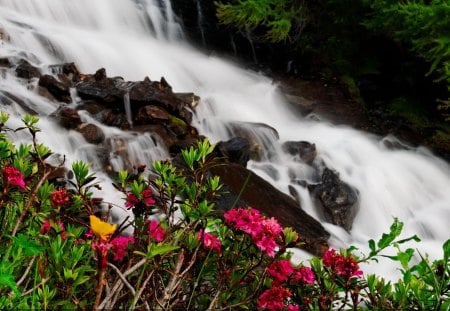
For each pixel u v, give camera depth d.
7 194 1.55
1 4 9.77
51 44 8.95
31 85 6.75
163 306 1.37
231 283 1.55
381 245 1.66
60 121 5.98
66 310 1.23
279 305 1.48
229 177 5.90
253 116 10.26
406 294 1.58
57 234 1.46
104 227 0.98
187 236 1.59
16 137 5.47
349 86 12.82
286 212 5.90
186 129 7.16
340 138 10.16
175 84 10.62
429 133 11.66
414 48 11.72
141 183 1.79
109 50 10.12
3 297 1.17
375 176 8.79
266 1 13.37
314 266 1.70
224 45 14.12
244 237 1.57
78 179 1.75
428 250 7.20
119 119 6.69
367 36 13.66
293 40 14.02
